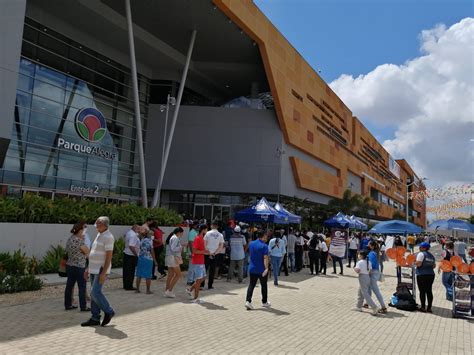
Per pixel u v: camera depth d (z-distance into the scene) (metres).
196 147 36.41
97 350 5.72
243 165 36.34
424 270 10.65
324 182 48.81
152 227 12.72
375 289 10.20
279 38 36.16
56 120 27.48
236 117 36.97
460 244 20.38
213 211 36.84
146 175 35.47
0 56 17.30
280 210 19.36
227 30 31.50
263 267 9.58
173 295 10.39
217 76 39.38
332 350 6.52
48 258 12.87
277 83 35.34
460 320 9.67
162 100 36.69
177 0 27.50
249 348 6.33
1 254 11.41
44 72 27.06
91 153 29.27
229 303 10.12
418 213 139.88
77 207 15.23
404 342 7.36
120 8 28.86
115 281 12.59
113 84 32.81
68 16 28.17
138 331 6.89
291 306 10.19
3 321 7.02
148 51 33.59
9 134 17.56
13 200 13.16
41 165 26.20
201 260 10.15
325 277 17.38
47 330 6.62
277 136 36.78
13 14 17.73
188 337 6.74
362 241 21.84
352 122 63.44
